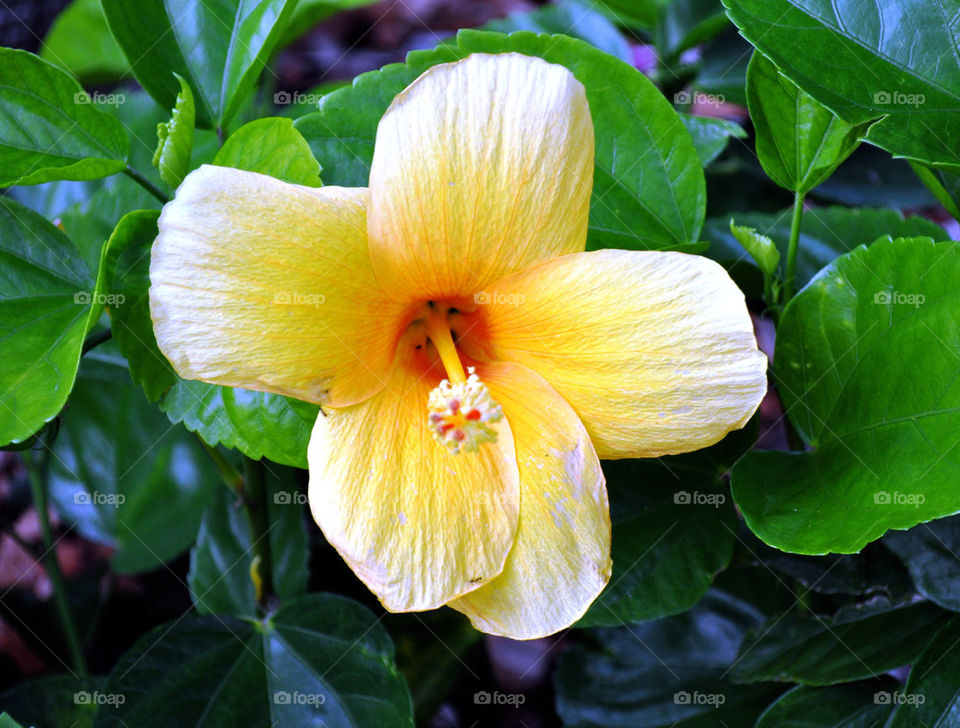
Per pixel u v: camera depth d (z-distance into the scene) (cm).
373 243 27
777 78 30
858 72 29
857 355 30
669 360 27
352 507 27
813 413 30
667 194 32
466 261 27
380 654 33
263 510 35
